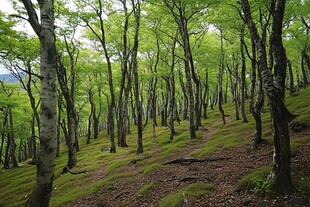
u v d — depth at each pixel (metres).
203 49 37.19
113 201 14.34
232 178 12.76
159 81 52.53
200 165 16.64
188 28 31.80
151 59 42.25
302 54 40.56
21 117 39.12
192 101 27.62
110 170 21.48
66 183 20.77
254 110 18.20
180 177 14.92
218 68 47.38
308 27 32.44
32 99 32.22
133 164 21.83
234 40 38.00
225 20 22.59
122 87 33.62
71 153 26.38
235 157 16.83
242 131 25.98
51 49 7.79
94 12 26.39
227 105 60.06
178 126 40.88
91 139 54.00
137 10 27.11
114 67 45.84
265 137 19.70
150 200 13.05
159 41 37.97
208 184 12.61
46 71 7.71
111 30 32.22
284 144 9.72
